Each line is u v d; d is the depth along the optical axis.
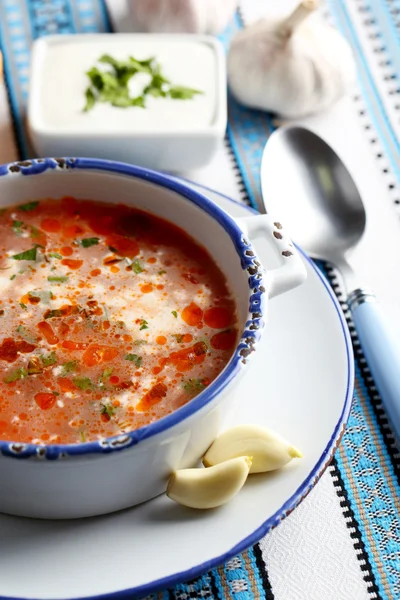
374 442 0.52
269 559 0.49
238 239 0.49
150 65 0.59
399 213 0.59
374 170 0.60
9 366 0.49
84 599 0.46
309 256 0.56
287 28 0.60
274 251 0.54
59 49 0.59
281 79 0.60
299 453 0.48
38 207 0.53
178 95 0.58
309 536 0.50
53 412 0.48
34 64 0.58
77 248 0.52
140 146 0.57
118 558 0.47
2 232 0.52
